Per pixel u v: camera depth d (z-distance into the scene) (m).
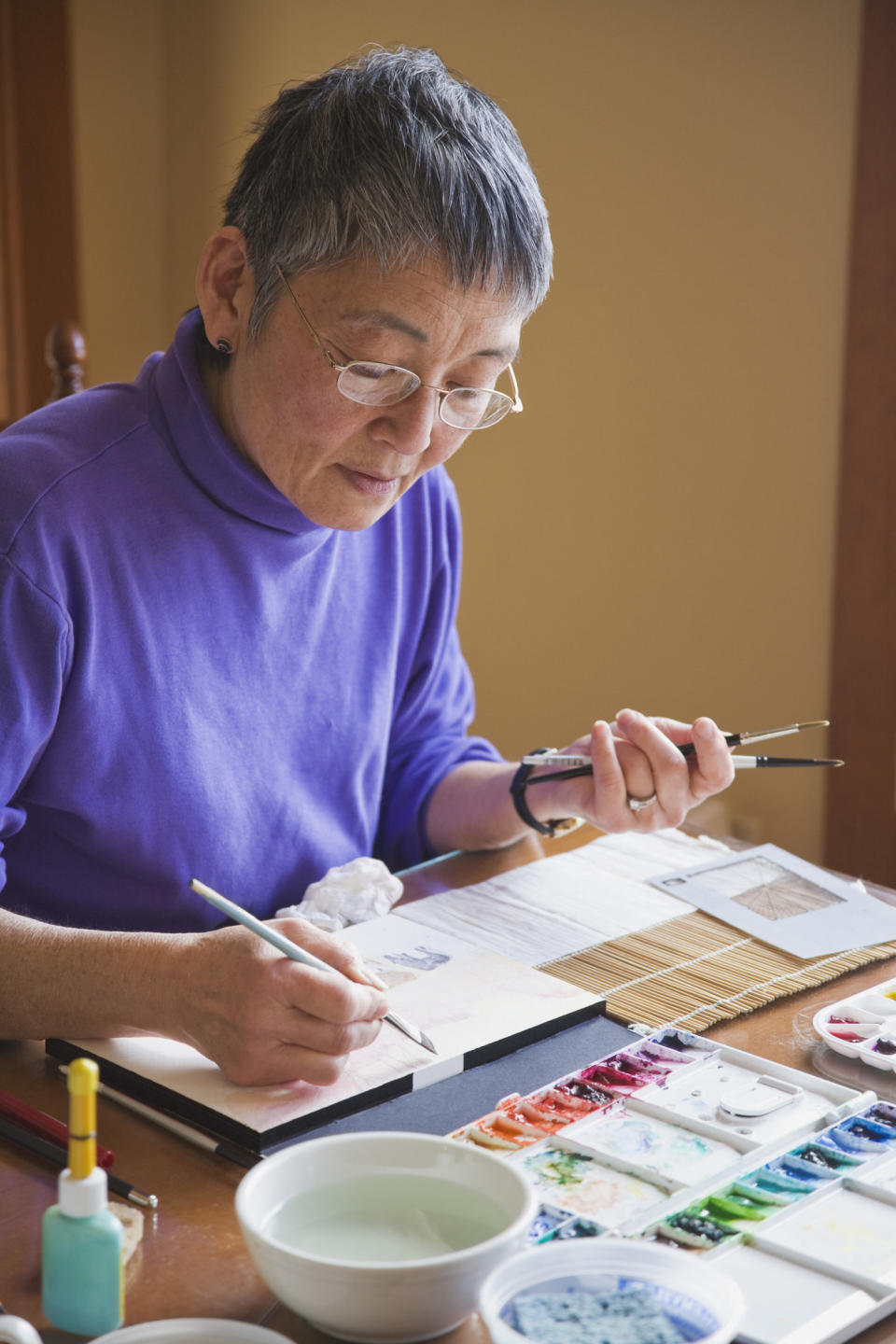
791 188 2.15
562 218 2.46
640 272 2.36
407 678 1.42
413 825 1.37
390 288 0.90
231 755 1.16
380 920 1.10
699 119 2.24
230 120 3.05
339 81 0.94
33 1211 0.73
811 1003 1.00
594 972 1.04
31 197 3.12
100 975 0.88
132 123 3.19
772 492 2.24
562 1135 0.80
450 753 1.41
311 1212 0.67
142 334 3.30
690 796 1.18
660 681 2.45
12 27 3.04
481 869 1.26
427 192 0.88
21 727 1.01
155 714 1.10
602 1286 0.62
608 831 1.21
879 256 2.04
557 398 2.52
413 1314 0.60
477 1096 0.86
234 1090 0.83
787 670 2.27
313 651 1.24
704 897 1.19
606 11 2.34
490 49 2.53
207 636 1.13
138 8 3.14
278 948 0.85
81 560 1.05
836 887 1.22
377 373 0.94
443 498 1.40
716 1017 0.96
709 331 2.29
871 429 2.09
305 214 0.92
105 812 1.09
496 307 0.94
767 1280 0.67
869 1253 0.69
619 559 2.48
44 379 3.21
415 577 1.38
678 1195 0.73
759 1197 0.73
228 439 1.10
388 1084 0.84
